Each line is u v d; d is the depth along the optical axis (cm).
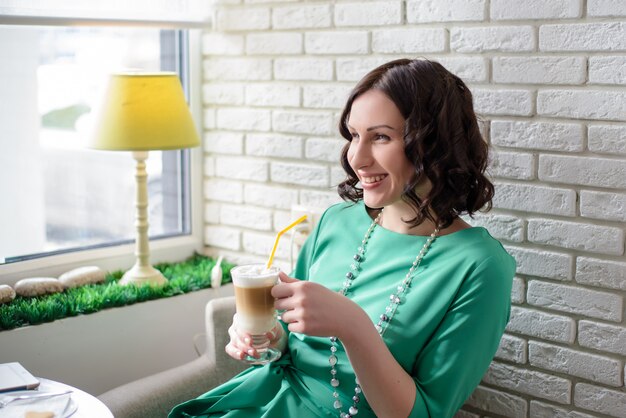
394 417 150
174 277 250
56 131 242
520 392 197
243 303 156
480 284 156
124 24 237
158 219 270
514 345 196
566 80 180
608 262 179
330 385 165
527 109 187
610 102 174
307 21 230
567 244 185
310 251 191
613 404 183
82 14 229
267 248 254
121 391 189
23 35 230
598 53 176
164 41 261
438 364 154
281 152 244
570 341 187
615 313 180
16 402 155
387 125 158
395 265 168
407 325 159
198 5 255
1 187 232
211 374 204
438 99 158
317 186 237
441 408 153
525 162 189
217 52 258
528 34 185
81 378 220
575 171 182
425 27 204
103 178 255
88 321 220
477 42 194
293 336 179
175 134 226
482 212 195
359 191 186
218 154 265
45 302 218
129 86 222
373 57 216
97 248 252
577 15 177
